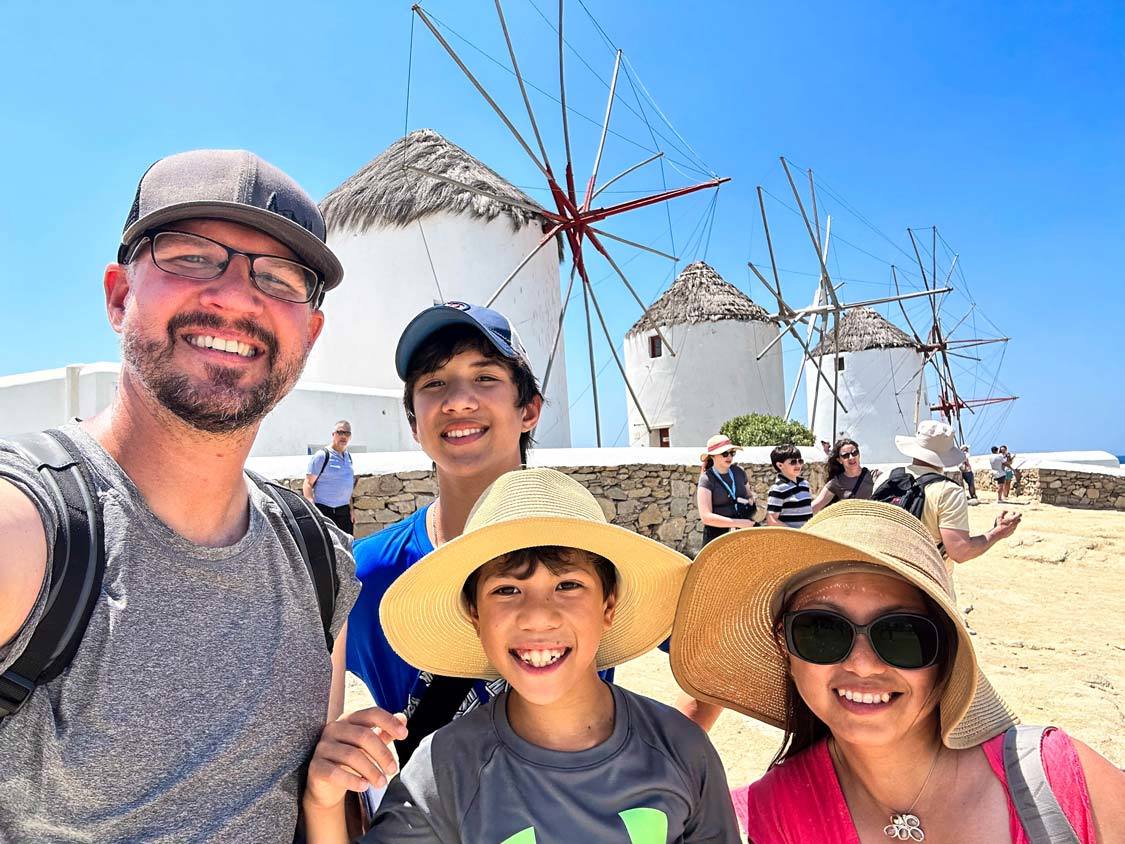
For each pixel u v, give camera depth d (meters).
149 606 1.22
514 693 1.73
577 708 1.63
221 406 1.32
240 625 1.33
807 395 35.72
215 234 1.42
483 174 16.55
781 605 1.80
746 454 12.19
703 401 25.19
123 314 1.48
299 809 1.41
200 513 1.35
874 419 32.00
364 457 8.63
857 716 1.51
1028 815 1.37
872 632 1.51
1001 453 19.19
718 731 4.30
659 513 10.12
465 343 2.09
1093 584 8.88
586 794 1.50
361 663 2.13
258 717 1.30
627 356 28.36
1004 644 6.29
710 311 25.72
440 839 1.50
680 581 1.85
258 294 1.43
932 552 1.60
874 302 19.53
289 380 1.52
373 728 1.42
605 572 1.77
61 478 1.20
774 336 27.02
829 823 1.58
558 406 17.11
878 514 1.65
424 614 1.77
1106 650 6.13
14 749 1.09
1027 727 1.51
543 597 1.64
